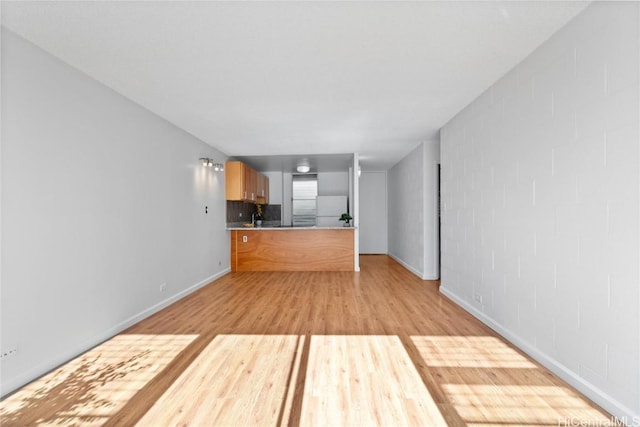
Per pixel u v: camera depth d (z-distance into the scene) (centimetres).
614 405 184
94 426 180
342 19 214
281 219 951
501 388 216
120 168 339
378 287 524
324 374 236
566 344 225
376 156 721
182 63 273
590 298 204
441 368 244
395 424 180
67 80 271
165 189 429
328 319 362
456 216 423
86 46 244
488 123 335
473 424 179
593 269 201
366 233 960
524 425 178
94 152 301
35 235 239
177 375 236
